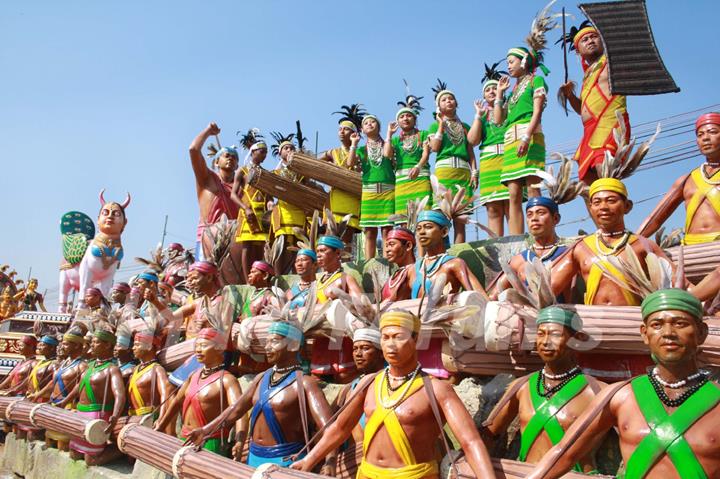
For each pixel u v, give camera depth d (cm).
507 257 671
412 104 926
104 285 1427
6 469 1116
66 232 1675
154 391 752
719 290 416
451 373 522
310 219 1043
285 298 639
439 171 839
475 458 364
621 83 647
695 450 296
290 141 1105
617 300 466
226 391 599
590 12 685
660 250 473
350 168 993
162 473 683
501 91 781
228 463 486
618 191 484
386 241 635
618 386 335
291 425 495
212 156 1163
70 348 999
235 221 996
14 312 1794
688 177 556
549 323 398
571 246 512
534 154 724
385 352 404
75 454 856
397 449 391
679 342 306
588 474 365
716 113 541
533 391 406
